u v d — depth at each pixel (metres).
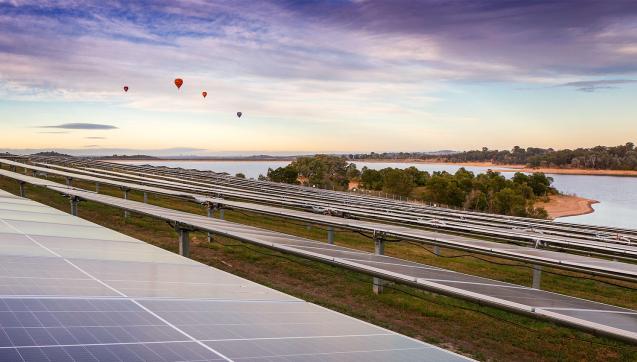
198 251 20.77
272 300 7.23
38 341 3.96
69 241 10.20
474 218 34.72
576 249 19.36
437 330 12.98
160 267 8.62
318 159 115.81
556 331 13.31
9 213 13.98
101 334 4.41
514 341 12.45
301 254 12.27
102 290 6.16
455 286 10.02
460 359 5.33
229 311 6.10
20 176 30.97
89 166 71.94
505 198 81.25
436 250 24.69
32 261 7.50
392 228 18.73
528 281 20.14
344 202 37.94
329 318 6.57
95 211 29.77
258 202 32.50
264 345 4.84
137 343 4.29
